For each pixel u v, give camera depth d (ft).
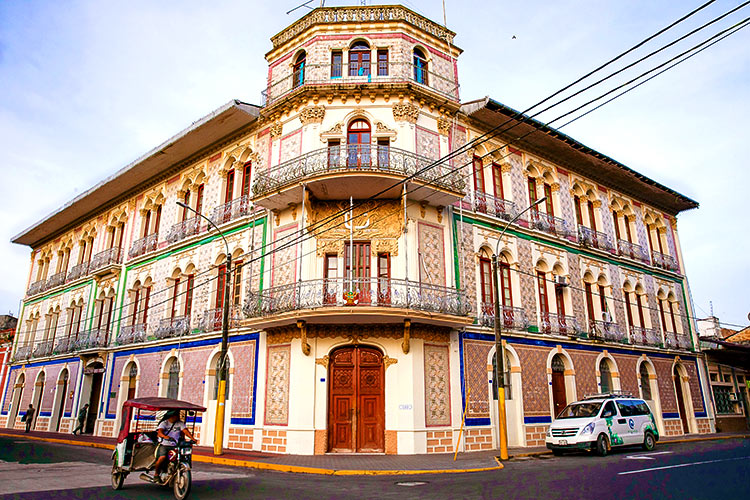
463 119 67.36
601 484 31.30
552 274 71.97
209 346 65.98
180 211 77.92
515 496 28.09
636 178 87.20
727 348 92.89
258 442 55.72
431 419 53.31
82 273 96.53
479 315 61.57
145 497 30.04
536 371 65.57
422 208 59.00
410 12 65.67
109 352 83.20
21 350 110.11
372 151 57.82
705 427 88.69
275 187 56.49
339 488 32.68
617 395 58.34
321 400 52.54
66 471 41.73
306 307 51.19
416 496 28.96
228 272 55.01
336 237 56.49
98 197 94.02
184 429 33.86
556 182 77.56
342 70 62.39
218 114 66.28
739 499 25.61
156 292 77.61
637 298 86.33
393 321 52.75
